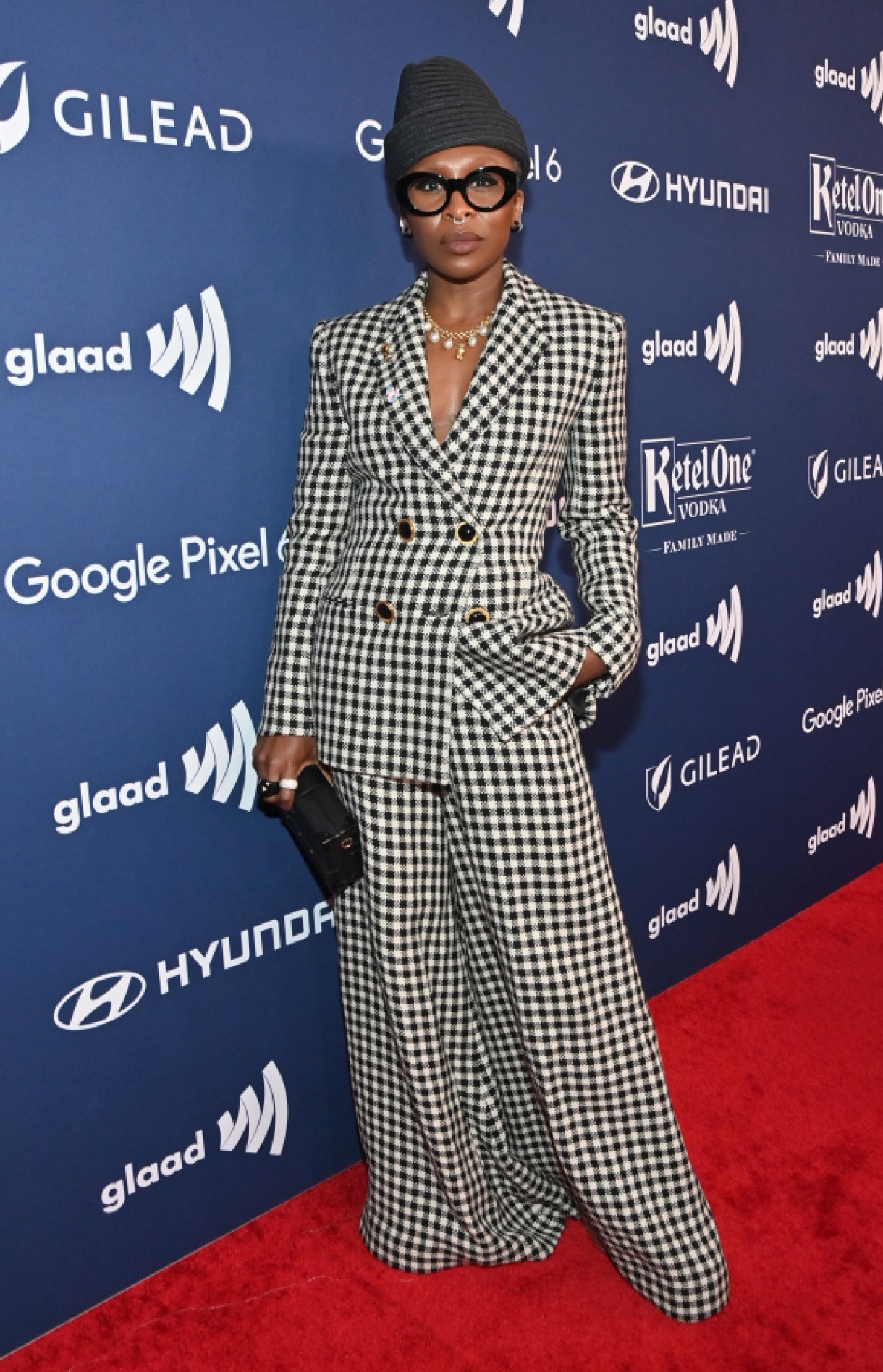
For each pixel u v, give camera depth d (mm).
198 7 1434
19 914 1470
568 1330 1568
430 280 1437
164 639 1553
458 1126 1604
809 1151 1890
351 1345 1551
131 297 1437
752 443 2389
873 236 2637
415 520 1402
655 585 2215
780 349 2420
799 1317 1568
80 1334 1583
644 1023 1575
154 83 1411
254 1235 1771
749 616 2457
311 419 1518
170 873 1617
